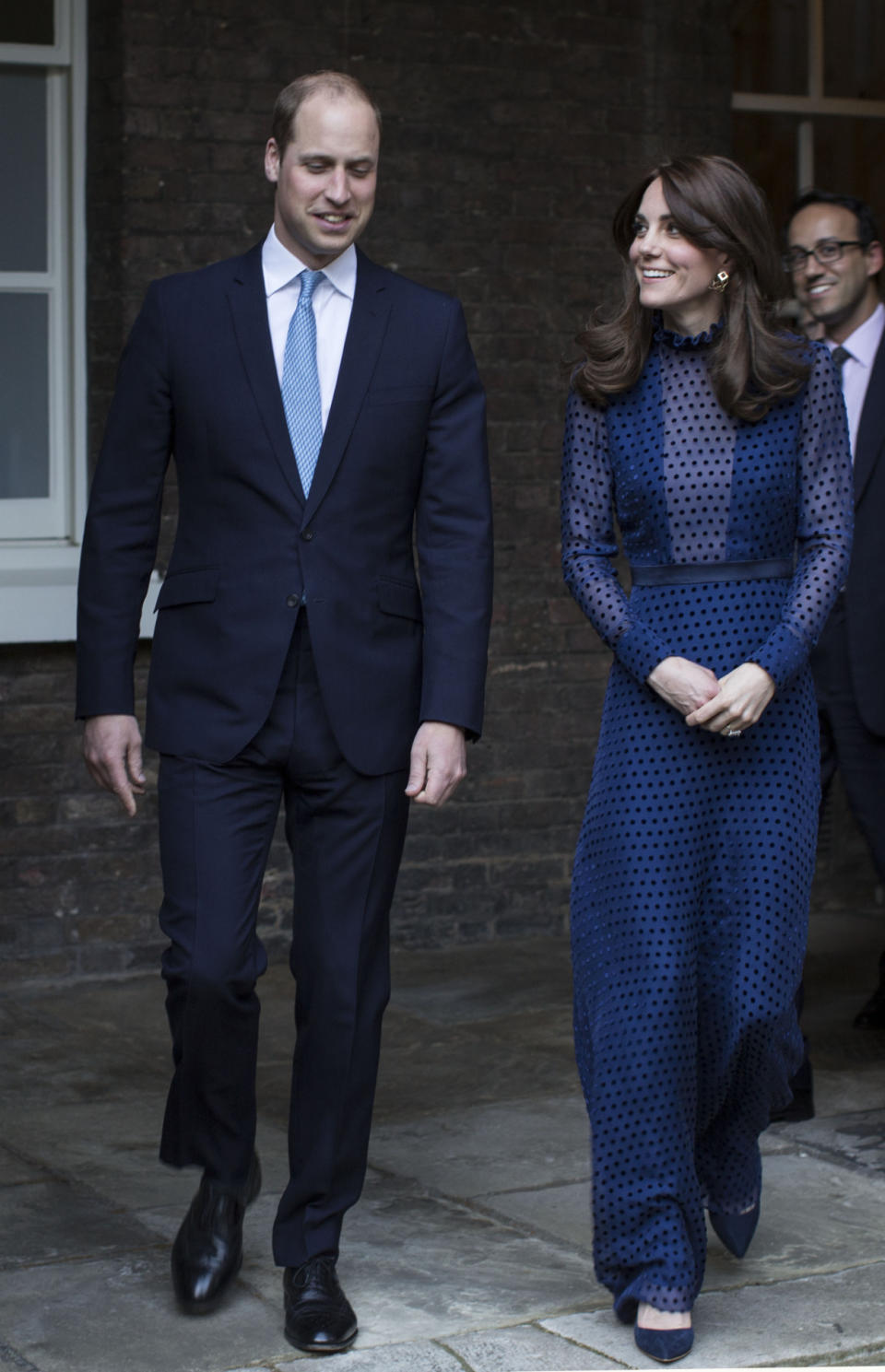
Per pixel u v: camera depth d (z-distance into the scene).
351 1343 3.68
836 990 6.70
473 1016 6.33
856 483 5.39
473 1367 3.59
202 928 3.65
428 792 3.73
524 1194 4.59
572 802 7.44
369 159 3.60
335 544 3.70
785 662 3.62
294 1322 3.68
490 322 7.17
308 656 3.70
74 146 6.75
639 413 3.79
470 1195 4.58
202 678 3.71
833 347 5.55
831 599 3.72
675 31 7.32
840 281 5.45
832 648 5.41
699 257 3.65
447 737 3.73
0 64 6.66
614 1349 3.68
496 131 7.12
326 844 3.77
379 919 3.78
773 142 7.77
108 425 3.83
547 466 7.30
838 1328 3.79
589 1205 4.51
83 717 3.81
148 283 6.65
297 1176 3.76
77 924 6.74
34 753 6.64
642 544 3.84
